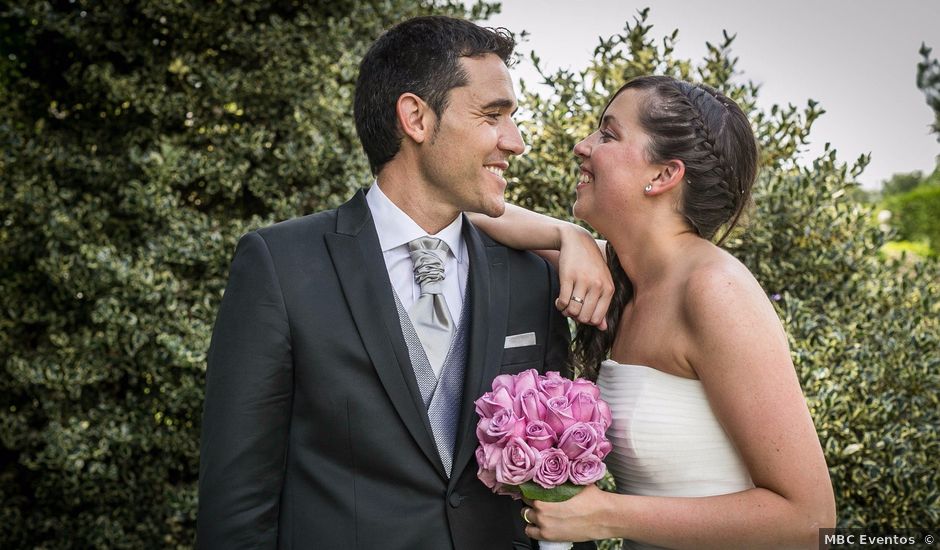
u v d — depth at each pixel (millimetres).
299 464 1458
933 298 3062
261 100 3771
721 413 1383
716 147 1513
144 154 3600
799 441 1299
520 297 1644
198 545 1443
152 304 3477
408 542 1412
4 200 3627
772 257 3074
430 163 1535
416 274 1559
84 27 3703
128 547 3576
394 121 1546
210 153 3703
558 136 3006
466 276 1624
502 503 1544
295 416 1474
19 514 3686
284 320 1450
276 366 1438
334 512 1422
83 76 3688
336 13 3916
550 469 1340
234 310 1481
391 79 1547
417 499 1442
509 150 1549
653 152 1508
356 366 1459
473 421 1484
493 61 1543
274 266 1486
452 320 1567
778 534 1295
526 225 1731
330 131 3748
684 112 1506
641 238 1554
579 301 1572
